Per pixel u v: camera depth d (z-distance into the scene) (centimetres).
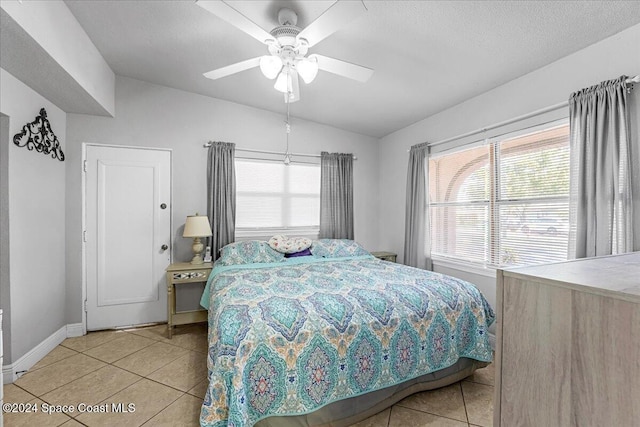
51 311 274
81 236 307
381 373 173
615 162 187
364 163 436
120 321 324
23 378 224
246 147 370
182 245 345
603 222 191
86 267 311
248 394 141
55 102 274
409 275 244
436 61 242
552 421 66
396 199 410
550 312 67
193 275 305
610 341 57
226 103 362
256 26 170
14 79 224
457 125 318
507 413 75
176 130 342
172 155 341
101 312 317
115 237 321
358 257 349
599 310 59
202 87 334
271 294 193
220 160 351
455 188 326
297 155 395
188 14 219
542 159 242
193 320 306
